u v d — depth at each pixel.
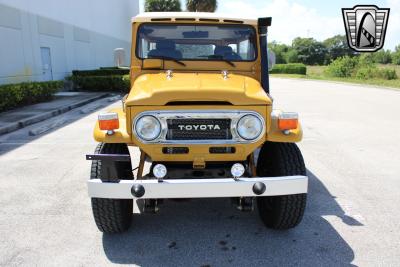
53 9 19.02
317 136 8.29
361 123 9.95
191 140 3.23
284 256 3.35
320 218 4.11
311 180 5.34
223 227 3.90
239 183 3.08
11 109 11.88
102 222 3.52
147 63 4.15
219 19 4.11
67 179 5.37
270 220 3.75
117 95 17.95
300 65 47.88
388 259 3.30
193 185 3.05
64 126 9.48
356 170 5.82
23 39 15.98
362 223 3.99
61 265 3.22
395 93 19.00
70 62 21.28
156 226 3.92
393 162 6.26
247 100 3.19
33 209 4.35
